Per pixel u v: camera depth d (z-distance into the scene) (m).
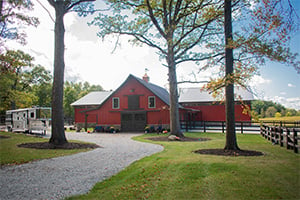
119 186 5.84
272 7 7.39
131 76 30.66
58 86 13.49
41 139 16.50
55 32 13.80
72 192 5.48
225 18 10.39
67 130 35.00
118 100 30.92
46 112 25.50
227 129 10.41
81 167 7.91
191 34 19.27
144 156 10.00
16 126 26.22
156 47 20.19
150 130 27.55
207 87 9.96
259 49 8.27
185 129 29.41
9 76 23.53
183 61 19.67
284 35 7.75
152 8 19.22
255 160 7.89
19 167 7.89
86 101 39.47
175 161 8.12
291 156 8.80
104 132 29.27
